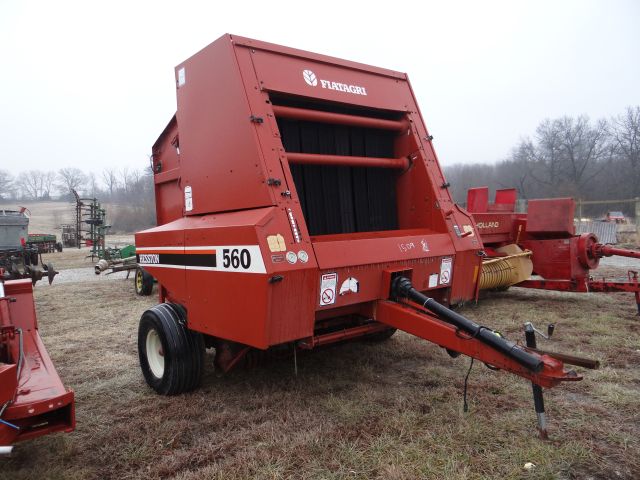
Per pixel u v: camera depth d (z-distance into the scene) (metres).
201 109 3.88
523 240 7.89
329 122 3.91
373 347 5.05
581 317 6.24
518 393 3.68
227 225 3.31
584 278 7.02
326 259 3.25
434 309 3.19
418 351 4.89
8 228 15.78
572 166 52.44
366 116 4.32
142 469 2.82
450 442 2.93
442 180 4.35
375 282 3.56
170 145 4.88
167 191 5.00
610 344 4.96
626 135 49.69
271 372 4.39
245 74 3.45
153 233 4.38
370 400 3.64
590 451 2.79
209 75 3.77
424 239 3.93
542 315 6.38
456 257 4.12
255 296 3.04
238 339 3.24
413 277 3.80
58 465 2.88
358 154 4.34
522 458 2.74
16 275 11.11
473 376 4.10
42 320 7.49
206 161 3.82
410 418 3.27
